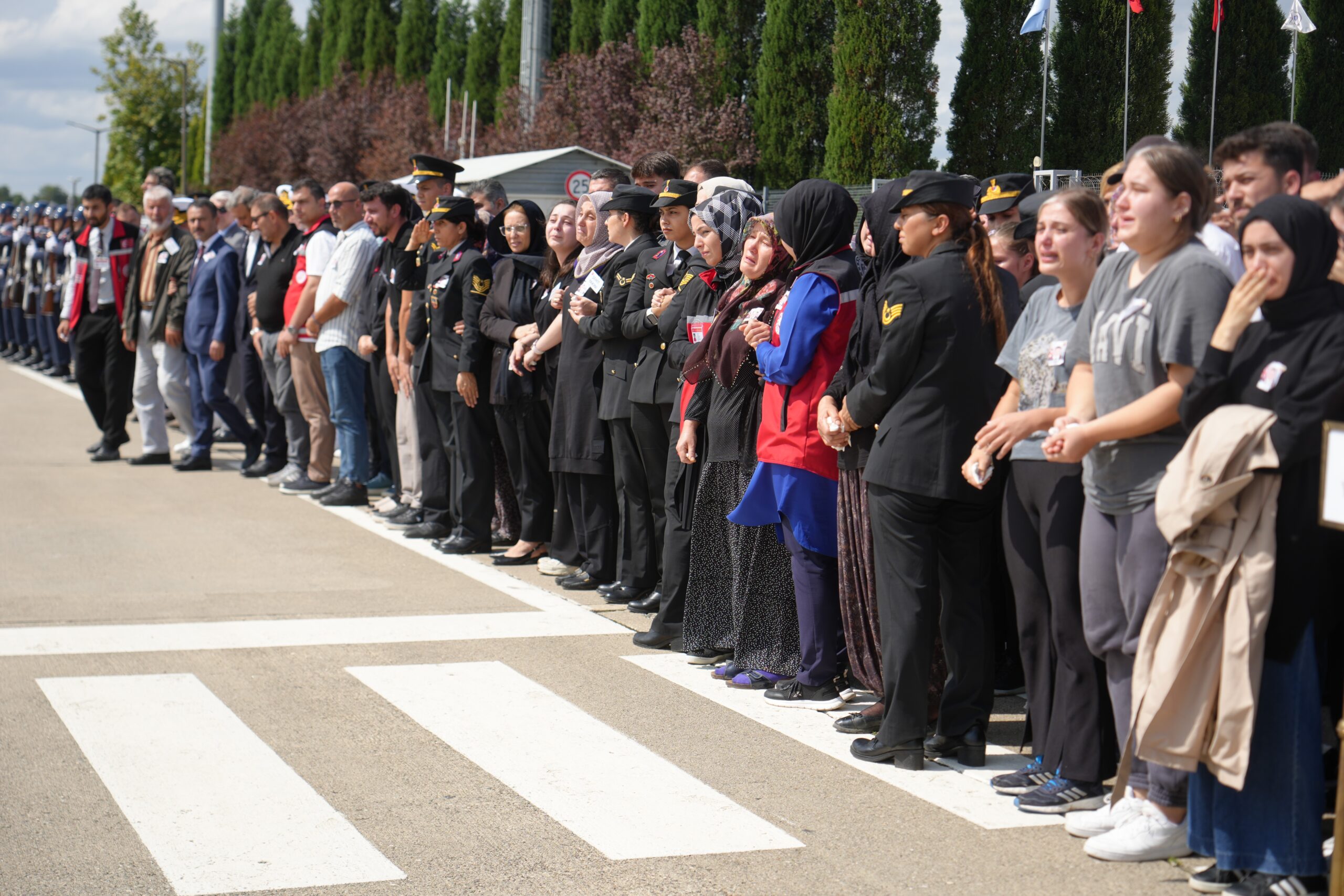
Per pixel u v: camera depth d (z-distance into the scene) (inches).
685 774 184.5
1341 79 911.7
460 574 308.8
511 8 1397.6
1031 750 197.6
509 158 724.0
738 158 983.6
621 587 282.2
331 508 390.9
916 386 180.9
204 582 296.7
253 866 153.0
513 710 212.1
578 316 273.4
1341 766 131.6
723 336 222.5
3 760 186.1
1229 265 167.3
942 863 155.6
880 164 869.2
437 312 327.9
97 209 472.7
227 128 2359.7
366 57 1733.5
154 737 196.4
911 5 864.9
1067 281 171.0
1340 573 144.9
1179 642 141.8
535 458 317.1
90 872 150.8
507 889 148.1
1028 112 876.0
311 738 197.6
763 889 148.6
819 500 208.4
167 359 457.1
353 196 383.9
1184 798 156.0
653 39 1121.4
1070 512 168.6
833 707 214.5
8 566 307.9
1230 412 139.5
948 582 188.2
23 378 753.6
